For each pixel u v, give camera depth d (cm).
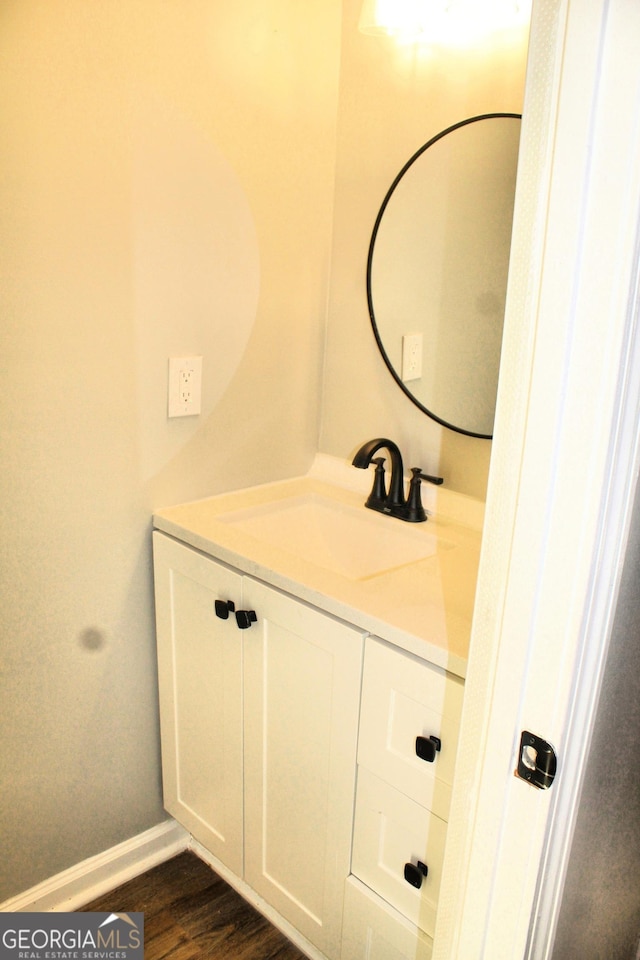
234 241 151
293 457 179
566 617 63
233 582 135
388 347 161
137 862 173
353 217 164
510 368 62
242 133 146
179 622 152
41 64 117
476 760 73
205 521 149
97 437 140
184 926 159
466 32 135
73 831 159
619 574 72
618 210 53
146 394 145
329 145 163
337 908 131
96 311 134
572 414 59
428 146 145
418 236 150
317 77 156
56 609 143
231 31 139
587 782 83
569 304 57
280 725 134
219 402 159
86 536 144
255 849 149
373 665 112
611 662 79
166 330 145
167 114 134
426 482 159
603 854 102
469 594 121
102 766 161
